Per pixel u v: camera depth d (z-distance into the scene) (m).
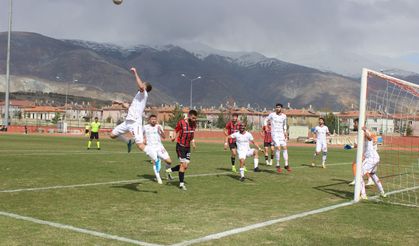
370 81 9.86
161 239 5.65
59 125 71.56
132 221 6.64
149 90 9.46
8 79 64.06
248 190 10.34
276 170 15.62
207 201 8.60
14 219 6.54
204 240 5.65
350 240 5.85
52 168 13.98
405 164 21.55
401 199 9.86
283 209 7.95
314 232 6.23
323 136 17.69
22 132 68.38
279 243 5.59
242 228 6.35
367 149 9.81
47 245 5.23
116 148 27.56
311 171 15.67
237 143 12.41
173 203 8.27
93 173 12.87
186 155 10.30
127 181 11.24
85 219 6.68
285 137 14.93
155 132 12.28
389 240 5.91
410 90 10.92
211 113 142.88
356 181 9.24
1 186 9.82
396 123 13.23
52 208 7.45
